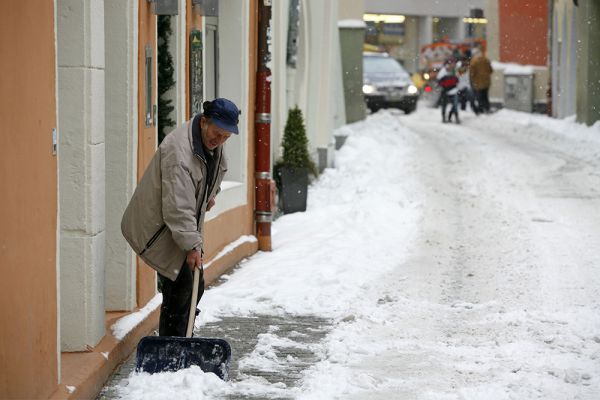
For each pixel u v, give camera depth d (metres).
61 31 15.97
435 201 36.78
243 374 16.36
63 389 14.36
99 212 16.62
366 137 58.47
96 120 16.38
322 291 22.44
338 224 32.06
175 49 22.16
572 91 74.00
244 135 28.05
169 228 15.85
